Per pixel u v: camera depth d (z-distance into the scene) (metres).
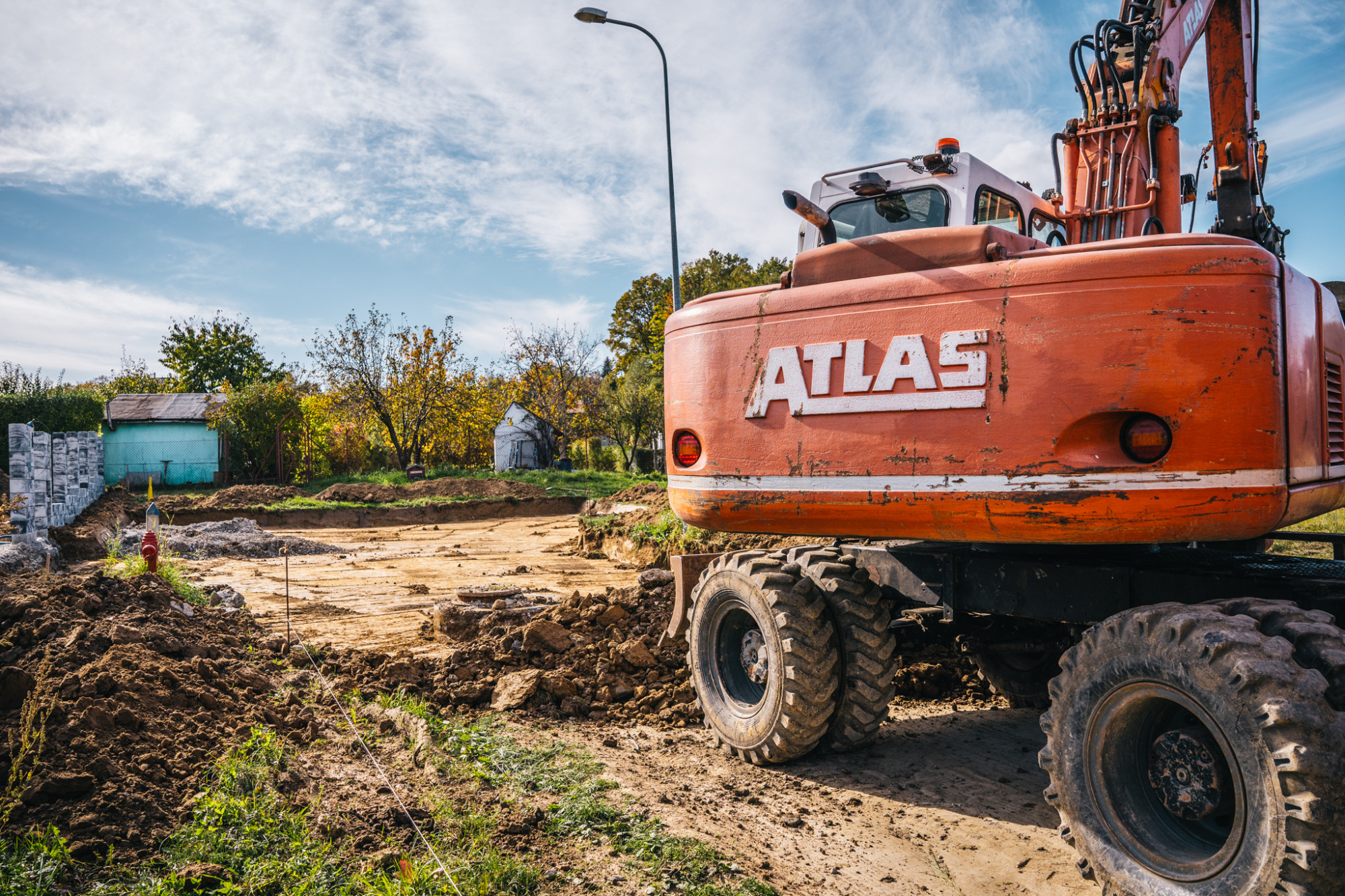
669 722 5.77
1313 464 3.45
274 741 4.47
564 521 24.81
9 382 24.78
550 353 41.88
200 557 15.64
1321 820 2.56
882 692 4.78
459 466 42.16
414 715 5.37
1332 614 3.29
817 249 4.25
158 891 2.99
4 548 11.38
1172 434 3.19
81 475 19.66
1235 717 2.81
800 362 4.17
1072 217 5.64
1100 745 3.29
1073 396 3.35
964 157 5.26
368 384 35.72
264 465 31.06
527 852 3.64
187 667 5.28
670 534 13.84
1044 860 3.83
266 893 3.16
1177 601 3.65
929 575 4.57
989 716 5.98
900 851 3.91
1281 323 3.19
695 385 4.63
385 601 10.88
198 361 52.81
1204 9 5.84
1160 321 3.21
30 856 3.12
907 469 3.78
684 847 3.74
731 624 5.33
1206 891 2.86
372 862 3.39
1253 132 6.11
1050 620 4.13
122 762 3.85
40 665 4.70
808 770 4.89
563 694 6.08
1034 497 3.44
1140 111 5.34
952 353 3.64
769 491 4.27
